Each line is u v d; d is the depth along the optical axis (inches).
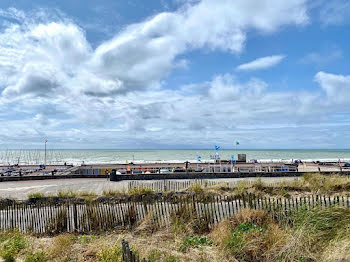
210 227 322.7
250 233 235.8
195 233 309.3
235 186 573.6
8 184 834.8
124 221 376.5
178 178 938.7
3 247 247.1
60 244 253.4
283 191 488.7
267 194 488.7
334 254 178.5
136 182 838.5
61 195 562.9
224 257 203.9
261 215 292.7
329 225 223.8
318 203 286.2
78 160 3971.5
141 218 382.3
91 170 1382.9
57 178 986.7
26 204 512.7
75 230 369.7
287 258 193.0
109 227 367.6
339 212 236.7
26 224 408.2
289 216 280.5
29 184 832.3
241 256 206.4
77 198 537.6
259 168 1360.7
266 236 226.1
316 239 207.0
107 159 4261.8
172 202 391.5
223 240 232.1
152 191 549.3
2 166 1924.2
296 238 204.5
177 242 255.4
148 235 309.4
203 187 576.1
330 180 537.3
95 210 406.3
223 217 344.8
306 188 514.3
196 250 227.8
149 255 209.9
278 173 946.1
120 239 282.2
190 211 350.3
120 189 674.2
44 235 366.9
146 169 1391.5
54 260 224.4
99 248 237.0
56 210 457.1
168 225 326.3
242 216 299.7
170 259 202.8
